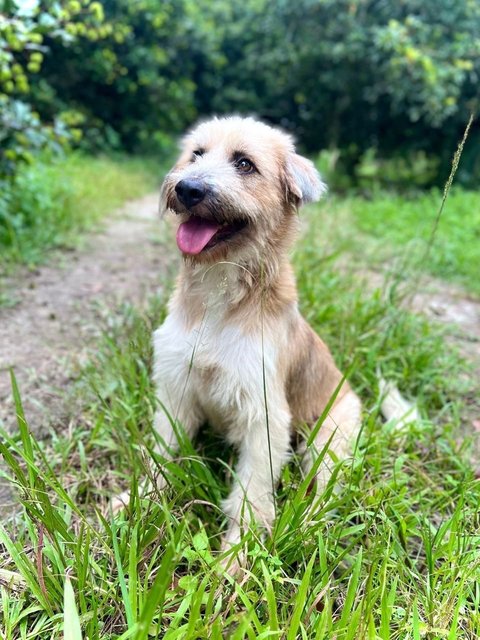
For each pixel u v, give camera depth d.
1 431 0.45
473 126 3.24
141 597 0.37
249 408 0.51
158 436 0.52
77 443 0.60
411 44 2.64
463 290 1.29
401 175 3.79
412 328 0.90
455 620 0.37
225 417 0.55
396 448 0.63
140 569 0.42
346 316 0.88
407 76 2.74
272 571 0.42
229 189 0.51
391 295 0.90
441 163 3.41
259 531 0.46
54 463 0.56
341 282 1.08
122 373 0.67
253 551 0.42
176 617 0.36
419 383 0.79
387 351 0.82
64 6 1.21
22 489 0.43
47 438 0.61
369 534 0.48
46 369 0.74
